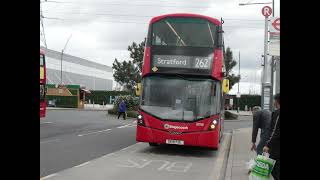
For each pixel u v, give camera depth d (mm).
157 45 14969
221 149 17812
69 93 70750
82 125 29781
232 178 10508
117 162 12938
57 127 27016
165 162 13438
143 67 15016
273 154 7074
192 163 13539
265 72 20391
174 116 14523
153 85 14844
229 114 50156
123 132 24672
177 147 17859
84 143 18094
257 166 7145
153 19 15188
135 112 44719
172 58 14805
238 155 15109
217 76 14680
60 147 16281
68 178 9961
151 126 14594
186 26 14977
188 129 14406
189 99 14594
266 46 20406
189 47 14828
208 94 14594
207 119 14438
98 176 10391
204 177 11023
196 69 14703
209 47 14812
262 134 10898
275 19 12328
